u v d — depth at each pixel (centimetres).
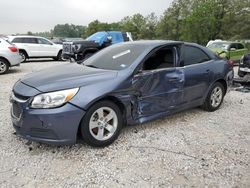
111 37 1527
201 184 291
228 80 559
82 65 450
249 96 696
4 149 360
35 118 326
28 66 1356
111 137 375
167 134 420
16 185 285
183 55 463
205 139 404
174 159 342
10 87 771
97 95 346
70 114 331
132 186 286
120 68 399
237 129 448
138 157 346
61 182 291
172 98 441
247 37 4394
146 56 408
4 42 1072
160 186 287
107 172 311
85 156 346
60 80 355
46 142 334
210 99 525
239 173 313
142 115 407
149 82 403
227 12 4281
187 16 4859
